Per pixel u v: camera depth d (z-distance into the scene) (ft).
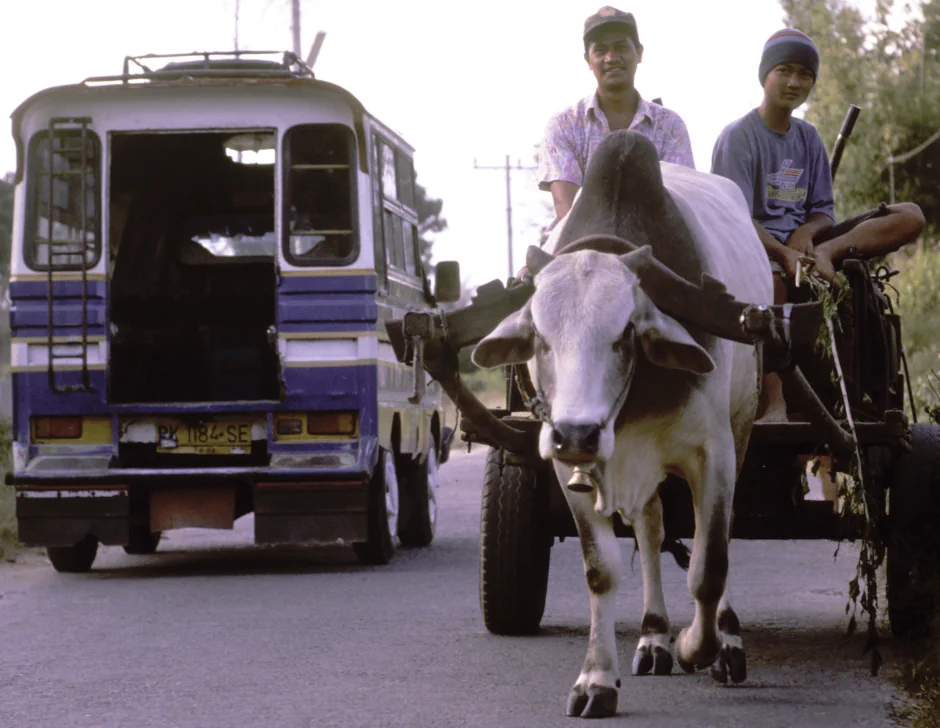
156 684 22.35
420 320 20.11
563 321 18.24
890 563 24.73
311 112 37.06
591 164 20.95
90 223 37.19
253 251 42.22
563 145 26.43
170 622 28.43
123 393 40.42
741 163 27.12
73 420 37.06
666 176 24.06
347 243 37.04
